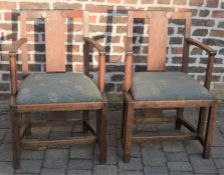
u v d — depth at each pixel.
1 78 3.07
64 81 2.44
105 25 2.99
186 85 2.47
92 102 2.31
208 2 2.99
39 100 2.27
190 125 2.80
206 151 2.58
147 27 3.02
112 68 3.13
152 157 2.60
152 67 2.76
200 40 3.12
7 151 2.62
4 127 2.92
